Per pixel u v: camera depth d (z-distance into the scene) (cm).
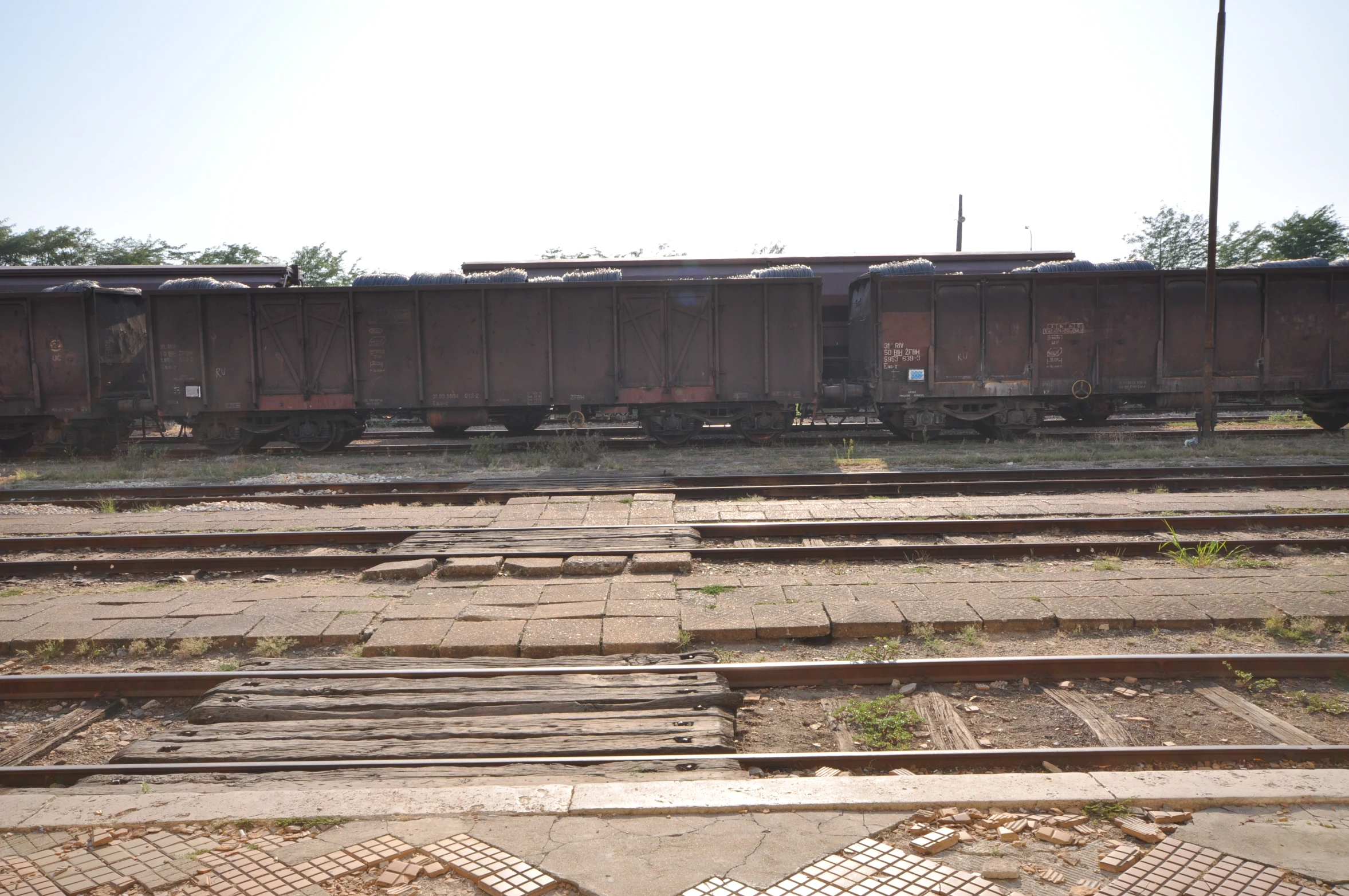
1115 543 839
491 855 325
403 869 317
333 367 1703
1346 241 3847
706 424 1906
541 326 1703
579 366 1706
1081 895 295
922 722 489
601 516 1027
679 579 768
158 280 1983
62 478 1417
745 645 617
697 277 2027
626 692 511
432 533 924
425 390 1706
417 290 1686
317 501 1158
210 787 411
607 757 437
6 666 607
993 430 1806
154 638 627
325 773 426
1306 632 610
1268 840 327
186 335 1683
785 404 1741
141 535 925
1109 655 557
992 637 621
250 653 620
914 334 1705
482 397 1711
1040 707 511
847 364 2025
